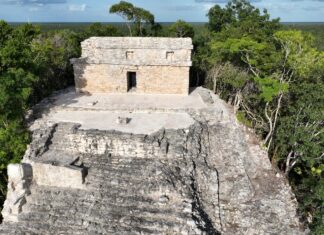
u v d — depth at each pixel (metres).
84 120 18.55
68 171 14.31
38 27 21.67
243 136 18.58
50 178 14.71
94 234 12.29
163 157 15.62
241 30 28.03
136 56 22.36
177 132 16.86
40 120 18.83
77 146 16.39
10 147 16.20
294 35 20.53
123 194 13.73
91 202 13.55
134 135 16.16
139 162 15.39
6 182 16.86
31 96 22.69
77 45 34.91
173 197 13.39
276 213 13.86
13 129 16.52
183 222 12.20
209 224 12.72
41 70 22.92
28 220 13.25
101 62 22.50
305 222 14.98
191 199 13.19
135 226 12.38
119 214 12.88
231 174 15.63
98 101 21.66
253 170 16.38
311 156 19.06
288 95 22.22
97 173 14.76
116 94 23.34
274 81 19.22
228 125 19.09
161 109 20.05
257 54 22.08
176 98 22.50
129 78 24.31
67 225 12.83
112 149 16.11
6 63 17.81
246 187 14.95
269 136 20.61
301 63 20.59
